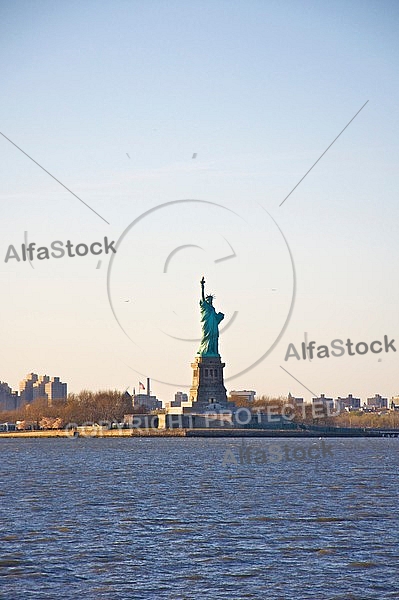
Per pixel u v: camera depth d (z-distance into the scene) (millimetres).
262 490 166750
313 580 90625
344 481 187250
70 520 125062
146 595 85438
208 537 112000
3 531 115438
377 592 86500
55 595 85375
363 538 111188
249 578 91312
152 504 143625
